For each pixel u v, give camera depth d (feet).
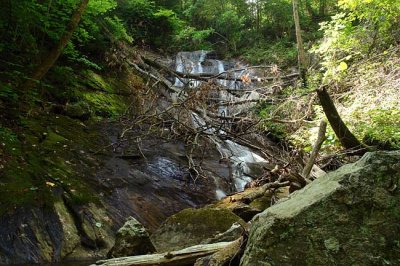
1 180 17.06
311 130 28.55
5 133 20.89
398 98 27.55
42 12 28.73
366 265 7.29
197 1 66.90
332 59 35.63
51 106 27.40
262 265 7.86
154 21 58.18
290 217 7.97
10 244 14.47
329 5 65.41
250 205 20.83
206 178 25.38
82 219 17.22
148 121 29.17
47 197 17.17
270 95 36.70
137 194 21.30
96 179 20.92
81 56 34.71
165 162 26.35
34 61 28.66
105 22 40.16
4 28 26.27
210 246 12.34
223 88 33.06
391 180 7.61
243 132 28.78
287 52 55.01
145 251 14.20
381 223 7.44
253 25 69.62
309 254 7.68
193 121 31.42
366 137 25.05
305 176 20.71
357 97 29.99
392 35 35.45
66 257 15.14
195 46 62.49
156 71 42.22
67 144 23.38
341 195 7.79
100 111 30.86
